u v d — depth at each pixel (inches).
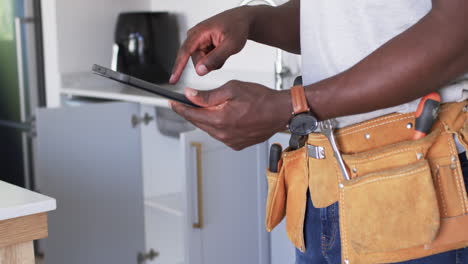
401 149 34.8
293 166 39.6
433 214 34.0
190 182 80.0
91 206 102.6
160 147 128.4
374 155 35.2
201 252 82.6
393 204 34.4
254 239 89.0
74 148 99.8
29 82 130.5
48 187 97.2
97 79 126.0
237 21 42.1
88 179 102.0
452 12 29.5
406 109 35.4
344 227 36.1
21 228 39.6
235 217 86.4
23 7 128.9
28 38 129.2
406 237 34.4
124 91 111.7
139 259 110.6
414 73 30.4
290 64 102.1
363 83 31.3
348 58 36.1
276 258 89.2
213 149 82.6
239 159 85.9
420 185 34.2
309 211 39.4
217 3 123.1
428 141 34.5
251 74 115.8
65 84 124.9
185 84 122.0
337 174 36.7
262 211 89.4
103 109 103.0
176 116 113.7
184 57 41.3
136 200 109.4
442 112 35.6
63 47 127.1
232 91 31.8
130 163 107.8
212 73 121.1
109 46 134.0
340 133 36.7
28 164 133.1
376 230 34.7
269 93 32.3
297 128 32.2
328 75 37.4
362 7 35.1
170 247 124.4
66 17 127.0
